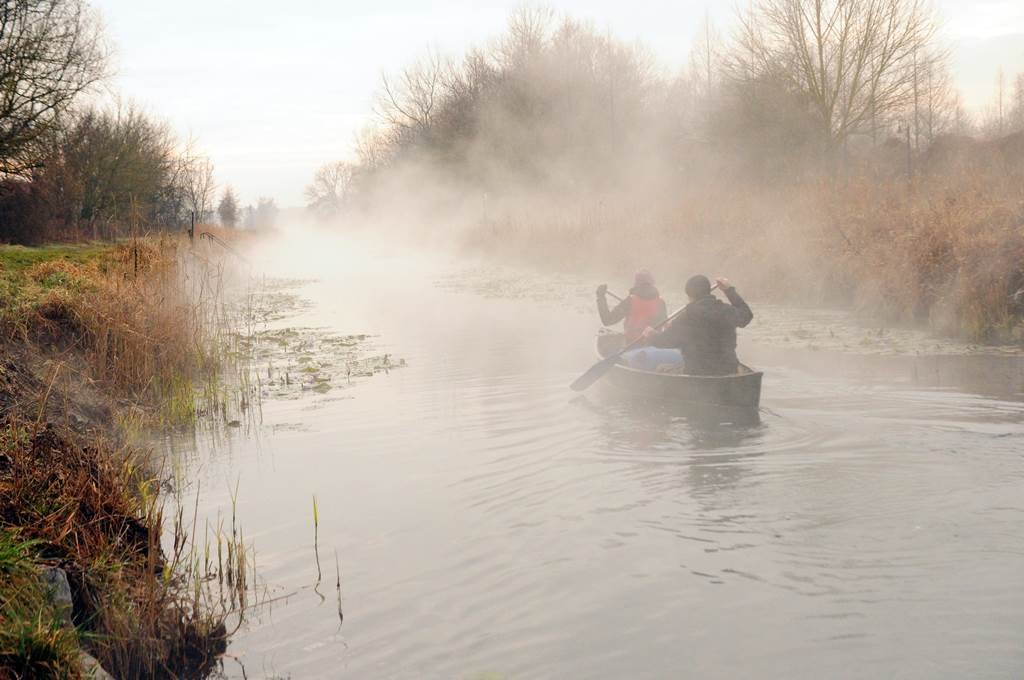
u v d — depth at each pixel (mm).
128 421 8656
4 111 27359
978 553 4926
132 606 4457
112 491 5691
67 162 35156
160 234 15078
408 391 10320
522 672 3977
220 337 12961
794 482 6242
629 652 4098
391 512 6117
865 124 35188
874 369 10508
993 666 3834
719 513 5711
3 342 8914
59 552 4828
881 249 15891
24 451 5684
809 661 3953
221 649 4336
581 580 4852
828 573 4777
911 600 4441
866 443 7121
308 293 25125
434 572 5074
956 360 10945
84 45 28719
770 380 9984
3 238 29516
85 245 30719
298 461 7531
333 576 5102
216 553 5559
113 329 10031
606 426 8133
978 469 6336
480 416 8867
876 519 5480
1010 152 26672
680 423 8109
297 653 4258
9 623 3941
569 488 6383
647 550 5203
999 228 14180
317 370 11906
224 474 7242
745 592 4617
